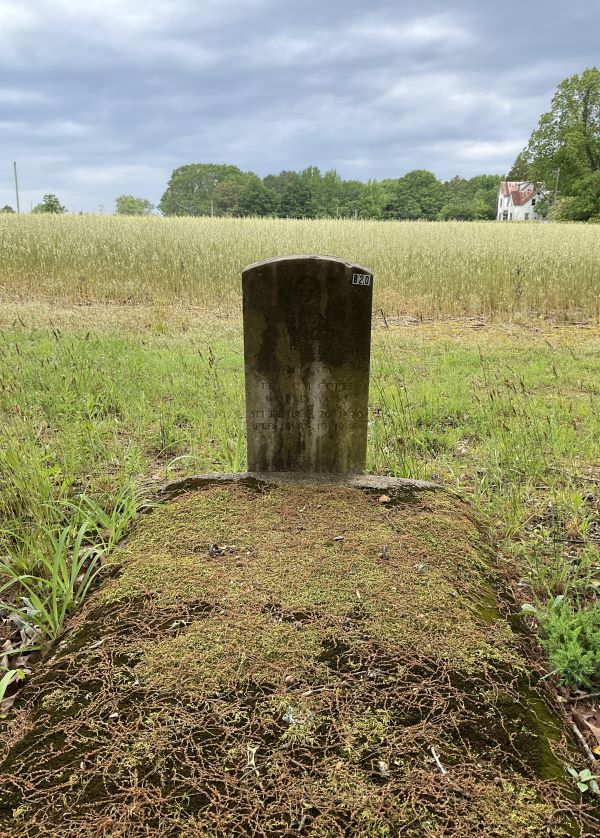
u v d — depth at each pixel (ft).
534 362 21.31
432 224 83.71
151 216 86.63
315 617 7.26
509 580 8.70
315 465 11.16
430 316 31.32
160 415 14.92
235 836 4.71
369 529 9.32
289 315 10.23
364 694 6.11
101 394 16.33
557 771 5.43
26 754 5.53
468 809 4.95
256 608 7.41
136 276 35.81
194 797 5.01
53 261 37.42
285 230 55.98
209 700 6.02
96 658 6.72
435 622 7.23
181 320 27.99
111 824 4.79
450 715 5.89
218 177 308.19
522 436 13.08
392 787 5.10
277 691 6.13
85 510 10.40
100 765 5.35
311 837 4.69
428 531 9.34
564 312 30.55
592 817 5.00
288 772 5.23
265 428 10.96
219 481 10.94
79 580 8.74
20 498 10.19
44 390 16.31
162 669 6.45
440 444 14.08
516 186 291.79
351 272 9.98
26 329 23.94
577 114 165.27
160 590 7.82
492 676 6.49
